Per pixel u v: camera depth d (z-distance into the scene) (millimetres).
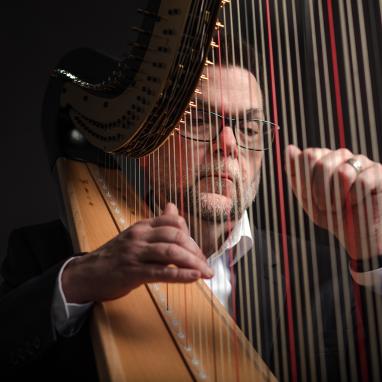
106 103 1200
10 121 3000
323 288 1365
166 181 1257
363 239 727
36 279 1005
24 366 987
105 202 1385
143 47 1005
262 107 1314
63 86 1540
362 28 526
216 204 1187
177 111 1000
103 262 891
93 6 3143
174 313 944
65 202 1368
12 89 3029
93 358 1107
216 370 775
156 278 816
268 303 1268
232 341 865
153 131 1044
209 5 861
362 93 1220
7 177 2949
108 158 1629
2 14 3072
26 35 3080
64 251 1550
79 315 944
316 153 705
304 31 774
